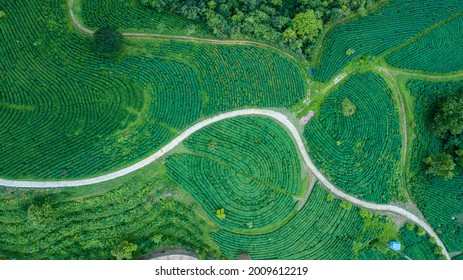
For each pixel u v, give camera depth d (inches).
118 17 2177.7
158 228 2063.2
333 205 2217.0
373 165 2293.3
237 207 2114.9
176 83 2126.0
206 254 2071.9
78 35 2098.9
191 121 2108.8
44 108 1959.9
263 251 2123.5
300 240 2162.9
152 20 2207.2
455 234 2304.4
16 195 1875.0
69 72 2025.1
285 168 2192.4
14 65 1980.8
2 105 1931.6
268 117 2222.0
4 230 1907.0
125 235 2021.4
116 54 2070.6
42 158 1905.8
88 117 1985.7
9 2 2041.1
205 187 2084.2
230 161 2129.7
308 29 2277.3
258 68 2250.2
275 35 2281.0
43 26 2062.0
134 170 1996.8
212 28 2215.8
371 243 2236.7
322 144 2253.9
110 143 1982.0
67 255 1966.0
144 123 2039.9
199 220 2078.0
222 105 2162.9
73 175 1916.8
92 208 1957.4
